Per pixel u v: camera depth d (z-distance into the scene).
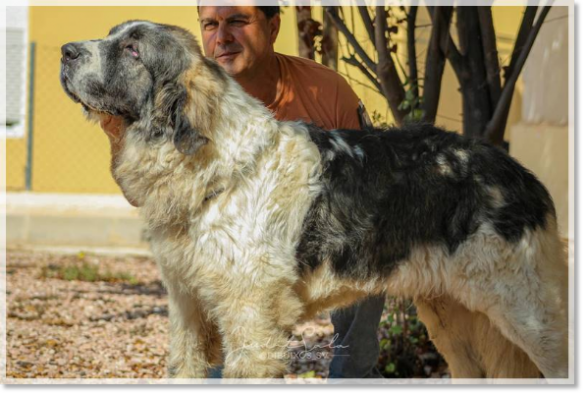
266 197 4.35
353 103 5.41
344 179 4.52
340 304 4.76
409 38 6.69
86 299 8.77
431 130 4.81
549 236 4.71
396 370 6.42
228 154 4.32
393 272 4.61
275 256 4.36
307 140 4.55
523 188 4.68
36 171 13.20
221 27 5.00
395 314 6.73
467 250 4.56
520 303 4.60
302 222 4.45
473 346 5.18
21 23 13.37
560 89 11.06
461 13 6.41
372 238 4.54
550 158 10.96
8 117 13.41
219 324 4.48
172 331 4.80
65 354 6.82
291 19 10.62
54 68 12.98
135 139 4.40
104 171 13.23
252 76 5.13
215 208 4.32
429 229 4.57
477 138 4.84
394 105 6.41
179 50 4.36
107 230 11.87
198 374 4.80
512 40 11.34
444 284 4.66
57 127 13.12
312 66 5.40
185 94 4.26
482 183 4.60
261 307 4.36
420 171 4.61
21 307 8.30
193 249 4.41
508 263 4.56
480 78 6.47
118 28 4.52
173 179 4.34
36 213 11.96
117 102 4.41
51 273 9.95
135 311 8.34
